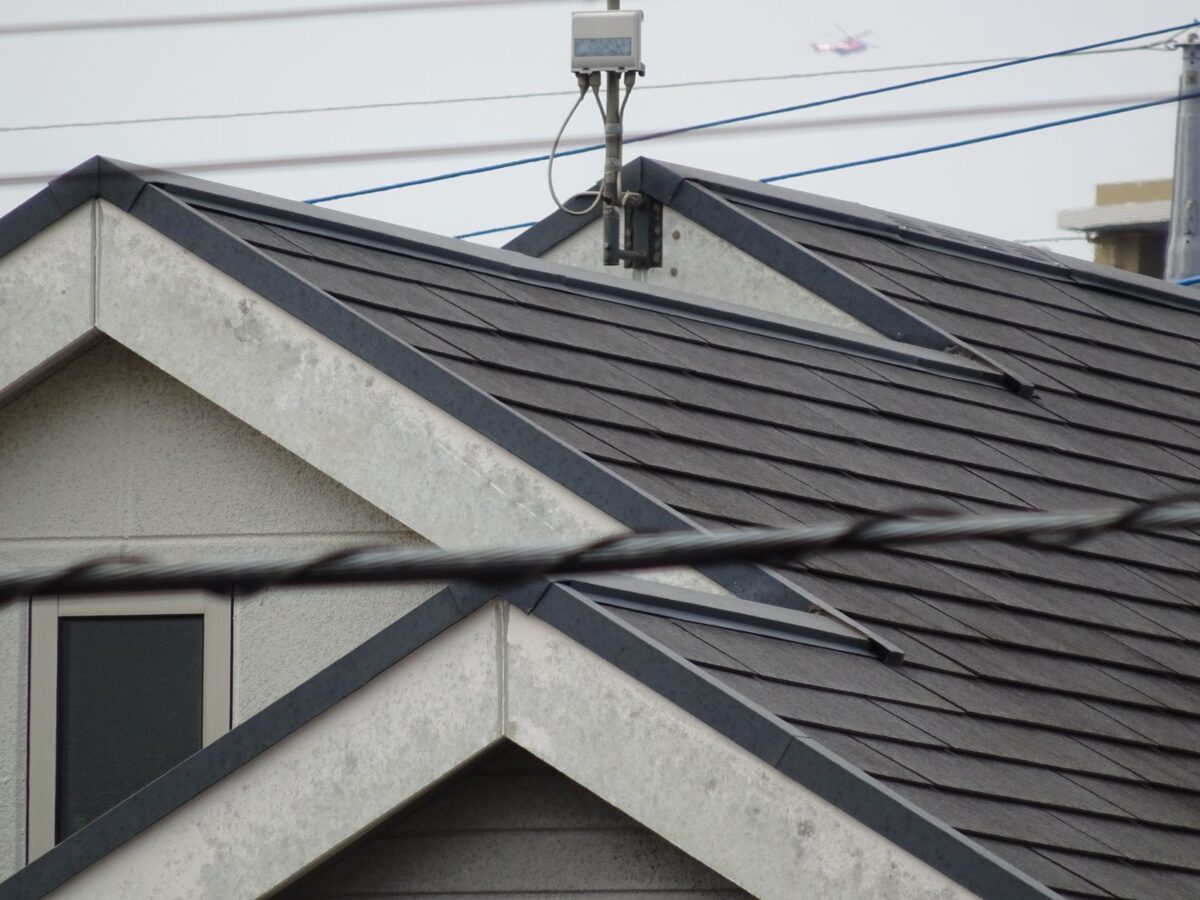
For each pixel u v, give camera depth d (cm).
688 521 2950
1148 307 5725
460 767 2769
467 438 3081
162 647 3516
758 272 4888
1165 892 2669
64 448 3569
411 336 3256
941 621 3325
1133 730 3231
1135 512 1548
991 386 4603
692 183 5009
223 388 3259
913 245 5400
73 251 3388
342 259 3541
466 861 2931
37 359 3416
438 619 2767
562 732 2695
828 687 2858
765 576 3203
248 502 3462
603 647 2666
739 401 3766
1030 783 2833
